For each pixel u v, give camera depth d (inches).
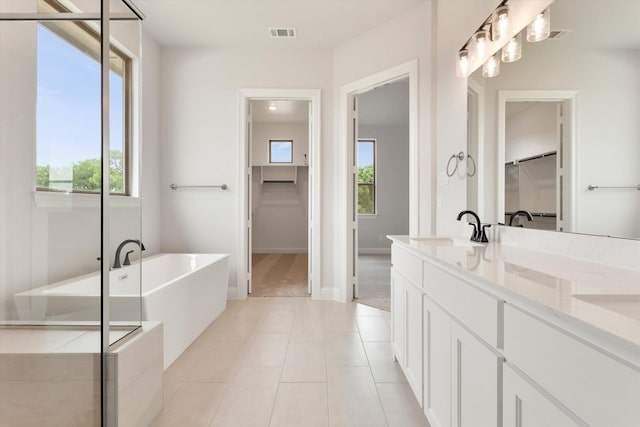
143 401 60.0
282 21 125.3
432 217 109.3
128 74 74.2
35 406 52.7
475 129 85.5
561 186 56.1
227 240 146.9
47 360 52.4
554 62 57.7
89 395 52.9
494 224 77.1
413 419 63.4
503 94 73.2
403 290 76.1
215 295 120.2
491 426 37.3
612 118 45.8
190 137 146.0
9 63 68.2
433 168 109.1
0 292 64.4
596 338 22.4
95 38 64.1
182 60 145.3
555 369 26.7
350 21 124.6
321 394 71.8
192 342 99.7
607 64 46.7
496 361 36.1
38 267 63.7
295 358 89.1
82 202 62.4
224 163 146.5
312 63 145.9
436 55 108.3
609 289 32.1
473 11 87.0
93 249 60.3
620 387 20.5
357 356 90.4
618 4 45.3
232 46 144.9
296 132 275.9
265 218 281.7
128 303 63.7
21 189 66.5
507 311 34.4
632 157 42.9
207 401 69.2
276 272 200.2
